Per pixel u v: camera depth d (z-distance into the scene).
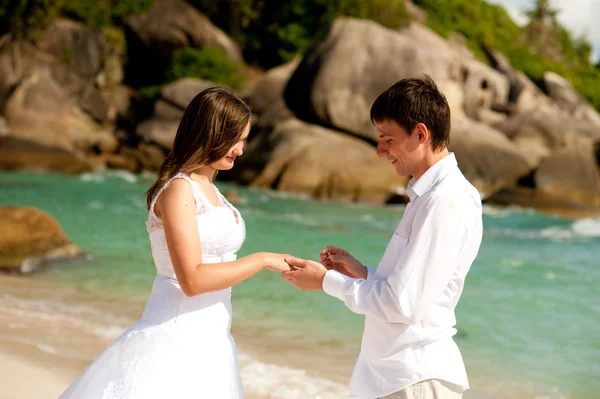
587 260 10.00
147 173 23.03
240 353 5.08
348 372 4.77
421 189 2.33
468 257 2.36
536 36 52.78
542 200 18.58
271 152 19.80
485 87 29.31
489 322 6.37
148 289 6.93
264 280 7.63
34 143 21.48
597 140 23.25
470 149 20.72
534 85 37.31
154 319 2.66
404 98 2.32
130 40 30.08
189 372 2.56
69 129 23.84
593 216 17.84
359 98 21.16
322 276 2.50
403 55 21.97
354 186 18.86
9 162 20.92
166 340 2.59
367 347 2.40
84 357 4.58
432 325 2.33
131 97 28.34
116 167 23.33
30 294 6.47
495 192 19.42
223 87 2.70
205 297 2.69
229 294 2.82
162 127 23.72
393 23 30.69
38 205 13.00
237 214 2.81
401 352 2.32
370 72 21.52
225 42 31.20
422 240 2.24
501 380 4.84
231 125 2.62
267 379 4.49
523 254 10.48
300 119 21.91
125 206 13.55
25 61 25.39
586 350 5.60
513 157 20.73
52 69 26.00
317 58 21.92
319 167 19.00
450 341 2.38
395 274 2.27
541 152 22.61
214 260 2.65
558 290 7.84
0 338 4.85
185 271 2.47
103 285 7.02
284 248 9.84
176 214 2.52
